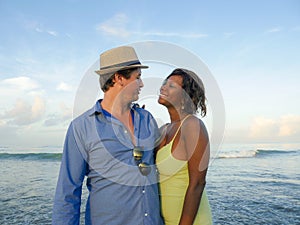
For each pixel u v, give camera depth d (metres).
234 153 15.95
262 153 17.36
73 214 2.14
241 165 13.67
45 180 10.78
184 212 2.24
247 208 7.20
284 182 10.09
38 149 16.89
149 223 2.13
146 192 2.14
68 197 2.13
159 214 2.28
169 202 2.29
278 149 17.95
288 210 7.04
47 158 16.66
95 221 2.17
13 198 8.25
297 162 14.63
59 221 2.09
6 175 11.81
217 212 6.93
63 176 2.12
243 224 6.16
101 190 2.13
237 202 7.71
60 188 2.12
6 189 9.34
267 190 8.98
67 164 2.14
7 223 6.26
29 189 9.34
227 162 14.59
